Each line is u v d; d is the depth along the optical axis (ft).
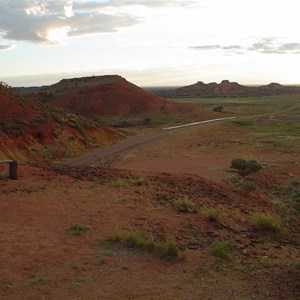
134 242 29.09
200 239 32.22
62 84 370.94
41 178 49.16
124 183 49.34
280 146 143.54
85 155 126.21
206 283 23.84
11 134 114.42
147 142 156.87
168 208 40.73
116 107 294.66
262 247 32.37
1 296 21.13
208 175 82.94
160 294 22.13
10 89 151.64
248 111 317.63
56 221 33.60
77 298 21.30
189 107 304.50
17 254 26.40
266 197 64.23
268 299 22.04
